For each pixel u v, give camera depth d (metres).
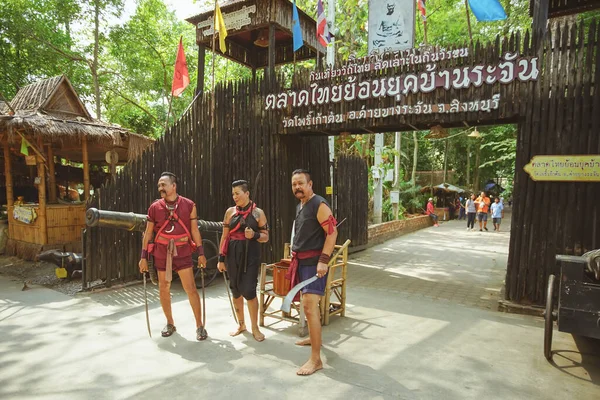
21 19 14.45
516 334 4.55
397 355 3.93
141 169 7.02
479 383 3.38
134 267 6.85
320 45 9.51
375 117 6.40
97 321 4.84
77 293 6.11
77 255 6.89
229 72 16.42
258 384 3.31
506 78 5.34
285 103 7.36
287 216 7.98
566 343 4.29
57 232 8.45
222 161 8.13
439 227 19.38
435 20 16.33
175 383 3.31
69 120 8.54
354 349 4.07
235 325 4.77
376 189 14.43
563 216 5.13
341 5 12.43
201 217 7.97
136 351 3.95
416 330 4.66
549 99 5.16
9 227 9.14
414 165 23.36
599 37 4.84
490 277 7.73
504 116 5.42
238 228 4.31
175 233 4.29
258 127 7.78
